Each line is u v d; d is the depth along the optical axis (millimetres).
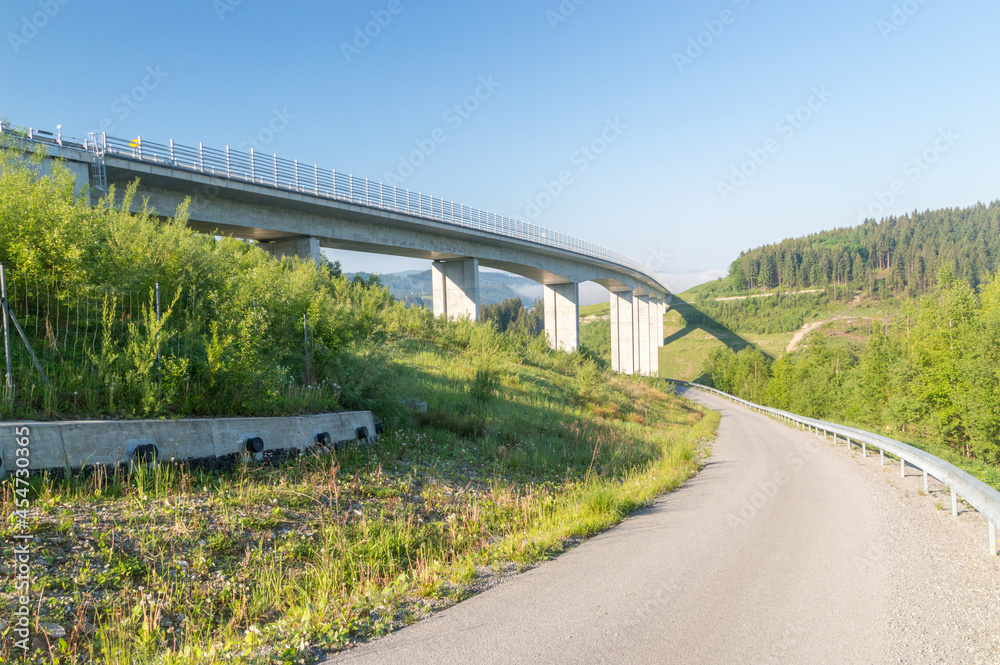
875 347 55156
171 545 5855
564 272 71250
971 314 45531
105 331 8586
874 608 4797
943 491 9977
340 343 14305
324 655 4164
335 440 10711
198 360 9406
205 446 8008
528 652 4070
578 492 10898
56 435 6383
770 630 4398
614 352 104875
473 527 8023
